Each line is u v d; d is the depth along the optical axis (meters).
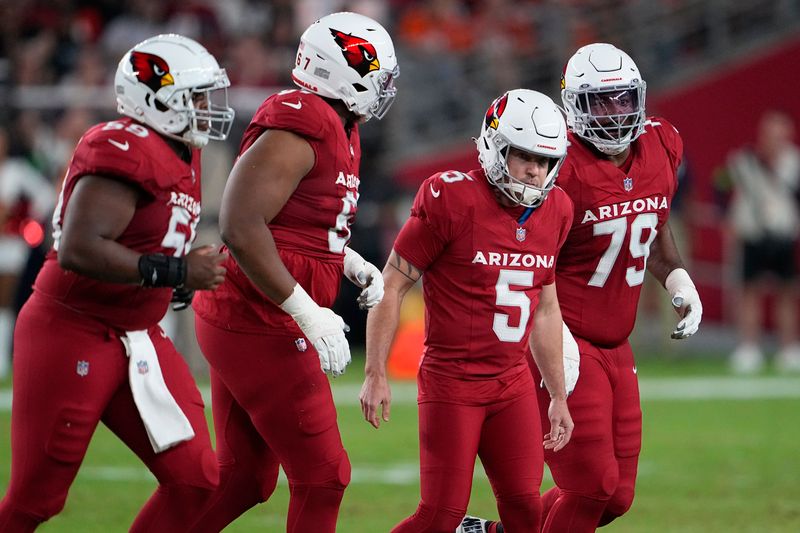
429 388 16.11
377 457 28.16
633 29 57.28
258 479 16.69
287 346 15.49
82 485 24.50
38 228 37.47
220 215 15.08
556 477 17.27
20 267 40.88
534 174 15.77
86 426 14.23
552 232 16.44
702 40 56.81
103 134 13.91
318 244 15.69
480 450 16.39
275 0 55.25
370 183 45.91
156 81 14.23
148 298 14.54
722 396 38.16
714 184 46.47
